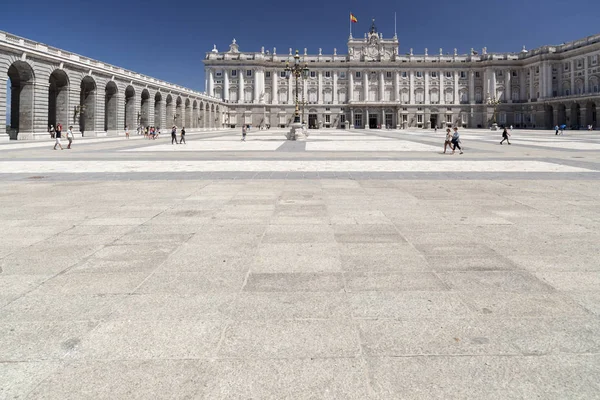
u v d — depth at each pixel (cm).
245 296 472
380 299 464
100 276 532
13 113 4972
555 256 601
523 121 11850
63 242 679
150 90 7225
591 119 9456
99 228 767
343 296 471
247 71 12256
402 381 324
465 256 604
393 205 975
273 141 4400
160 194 1126
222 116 11831
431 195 1108
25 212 904
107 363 347
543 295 470
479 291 483
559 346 368
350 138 5284
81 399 304
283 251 630
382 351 363
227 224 795
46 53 4731
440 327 403
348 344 374
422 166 1833
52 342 378
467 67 12319
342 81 12444
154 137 5025
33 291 486
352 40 12250
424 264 572
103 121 5919
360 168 1748
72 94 5256
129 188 1231
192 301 460
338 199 1051
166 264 575
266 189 1209
